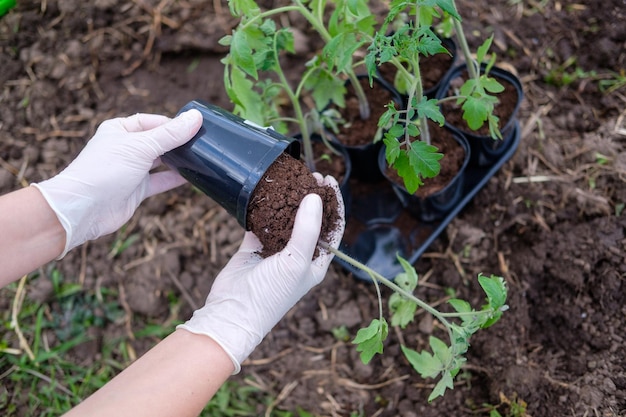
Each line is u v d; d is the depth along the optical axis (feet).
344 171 6.55
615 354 5.89
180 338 4.78
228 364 4.75
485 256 6.67
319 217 4.59
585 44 7.45
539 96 7.32
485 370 6.21
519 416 5.83
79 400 6.72
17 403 6.83
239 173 4.53
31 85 8.27
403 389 6.42
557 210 6.65
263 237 4.85
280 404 6.57
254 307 4.88
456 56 6.88
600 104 7.13
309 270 5.02
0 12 7.41
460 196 6.62
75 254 7.46
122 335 7.12
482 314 4.32
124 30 8.37
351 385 6.55
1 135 8.07
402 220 6.89
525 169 6.90
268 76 7.98
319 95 6.26
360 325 6.77
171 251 7.35
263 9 8.18
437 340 4.83
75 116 8.13
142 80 8.30
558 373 6.00
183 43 8.20
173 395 4.29
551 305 6.34
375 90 6.88
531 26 7.59
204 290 7.19
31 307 7.25
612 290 6.13
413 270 4.96
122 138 5.16
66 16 8.45
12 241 4.88
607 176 6.64
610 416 5.60
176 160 4.95
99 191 5.13
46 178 7.86
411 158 4.56
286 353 6.81
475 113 5.14
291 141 4.67
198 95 8.11
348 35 5.10
